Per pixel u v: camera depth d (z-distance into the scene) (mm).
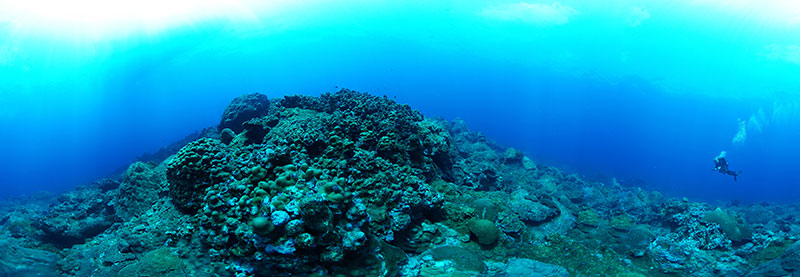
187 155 11367
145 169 15938
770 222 22750
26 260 10297
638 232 14914
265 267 8602
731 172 22141
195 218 10570
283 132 15227
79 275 9789
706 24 75500
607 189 28828
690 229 15516
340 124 14906
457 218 12516
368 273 8844
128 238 10594
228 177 10812
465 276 9742
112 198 17859
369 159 11852
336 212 9078
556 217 15578
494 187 19734
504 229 12734
